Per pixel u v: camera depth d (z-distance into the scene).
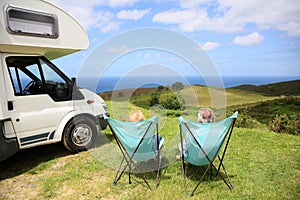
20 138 3.20
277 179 2.83
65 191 2.64
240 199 2.39
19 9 2.90
